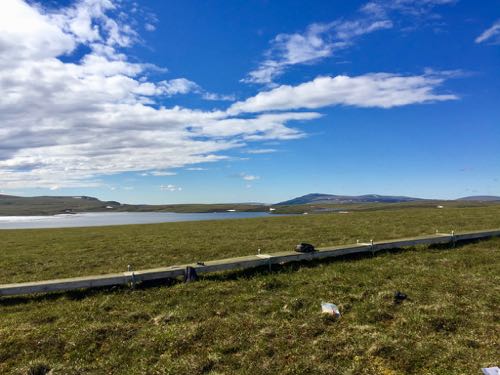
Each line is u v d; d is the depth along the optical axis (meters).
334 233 35.66
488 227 35.12
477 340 11.38
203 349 11.55
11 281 21.17
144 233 47.81
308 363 10.41
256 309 14.57
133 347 11.75
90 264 25.33
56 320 14.16
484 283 16.70
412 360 10.41
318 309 14.38
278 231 40.31
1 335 12.46
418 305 14.27
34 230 67.31
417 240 24.64
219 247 29.83
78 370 10.59
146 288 17.67
